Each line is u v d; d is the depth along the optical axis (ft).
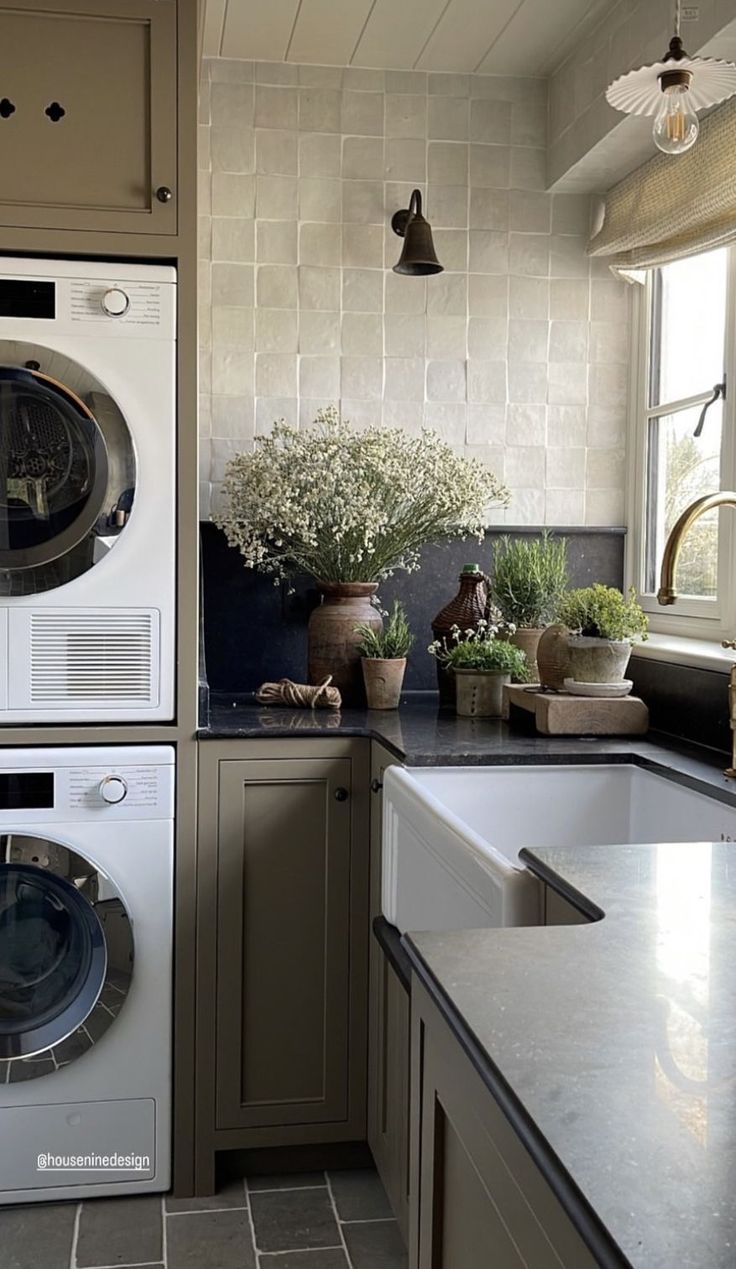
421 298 10.47
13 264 7.54
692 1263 1.86
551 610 9.70
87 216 7.62
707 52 7.80
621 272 10.13
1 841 7.62
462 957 3.35
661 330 10.31
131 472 7.72
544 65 10.32
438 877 5.87
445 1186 3.40
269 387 10.27
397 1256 7.32
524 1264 2.56
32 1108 7.86
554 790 7.56
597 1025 2.82
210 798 8.04
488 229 10.55
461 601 9.96
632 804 7.64
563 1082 2.50
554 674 8.52
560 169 10.25
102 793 7.73
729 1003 2.98
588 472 10.79
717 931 3.61
